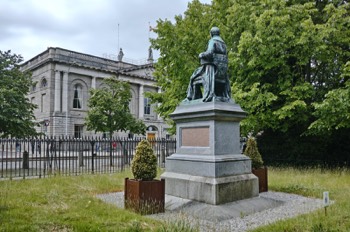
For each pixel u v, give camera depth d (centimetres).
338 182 1067
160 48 1791
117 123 3100
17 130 1641
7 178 1260
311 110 1570
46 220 577
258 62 1480
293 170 1488
